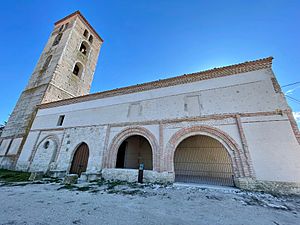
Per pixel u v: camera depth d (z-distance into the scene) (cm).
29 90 2080
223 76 1096
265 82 960
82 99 1605
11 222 349
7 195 597
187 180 1145
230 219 413
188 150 1366
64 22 2659
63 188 775
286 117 831
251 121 891
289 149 768
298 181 707
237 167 832
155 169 990
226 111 980
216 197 643
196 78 1173
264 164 782
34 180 1017
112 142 1220
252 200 610
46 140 1537
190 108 1090
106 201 553
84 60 2519
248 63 1034
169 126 1080
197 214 445
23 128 1775
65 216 397
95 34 2862
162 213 445
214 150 1301
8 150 1719
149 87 1321
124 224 359
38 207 462
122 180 1038
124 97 1394
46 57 2327
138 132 1162
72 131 1448
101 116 1398
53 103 1745
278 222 400
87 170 1190
